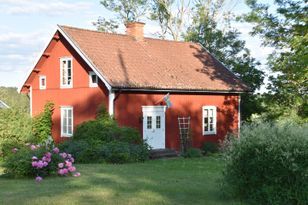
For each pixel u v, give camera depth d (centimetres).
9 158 1599
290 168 997
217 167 1920
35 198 1142
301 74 2148
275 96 2780
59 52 2906
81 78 2747
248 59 3722
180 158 2520
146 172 1717
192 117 2948
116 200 1111
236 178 1090
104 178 1527
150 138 2688
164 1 4638
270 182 1031
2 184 1416
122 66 2677
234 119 3250
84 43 2705
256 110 3491
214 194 1202
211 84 3039
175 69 2991
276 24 2589
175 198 1145
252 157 1066
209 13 4462
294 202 1009
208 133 3058
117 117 2530
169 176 1590
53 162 1588
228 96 3212
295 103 2466
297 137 1027
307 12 2303
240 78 3494
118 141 2266
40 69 3052
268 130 1086
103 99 2603
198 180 1485
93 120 2447
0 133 2417
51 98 2970
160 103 2748
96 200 1112
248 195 1077
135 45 3030
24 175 1561
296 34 2284
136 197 1154
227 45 4231
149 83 2641
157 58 3017
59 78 2912
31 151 1606
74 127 2791
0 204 1070
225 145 1156
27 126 2545
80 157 2138
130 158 2169
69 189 1284
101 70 2505
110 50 2788
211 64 3325
